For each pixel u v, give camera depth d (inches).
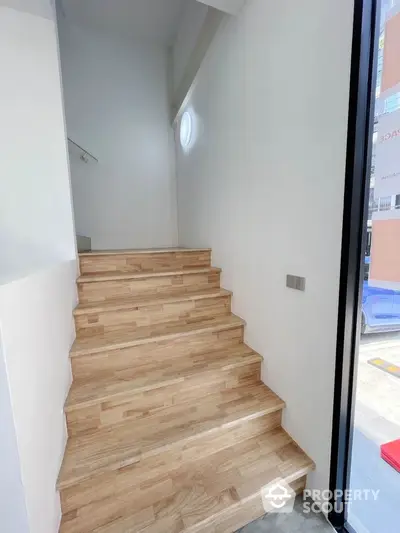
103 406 52.6
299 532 47.3
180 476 50.3
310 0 45.5
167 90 139.9
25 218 67.0
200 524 43.0
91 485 44.9
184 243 130.5
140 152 138.3
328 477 48.9
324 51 43.3
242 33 67.0
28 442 30.9
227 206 81.2
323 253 46.4
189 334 67.9
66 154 68.1
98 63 127.9
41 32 63.8
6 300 27.0
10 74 63.2
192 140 109.7
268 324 63.9
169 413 57.3
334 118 42.3
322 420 49.3
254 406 58.8
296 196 52.1
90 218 132.9
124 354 62.5
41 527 33.8
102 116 130.7
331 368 46.4
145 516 44.1
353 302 42.8
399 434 71.2
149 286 80.4
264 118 60.5
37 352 36.0
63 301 55.0
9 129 64.4
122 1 110.8
